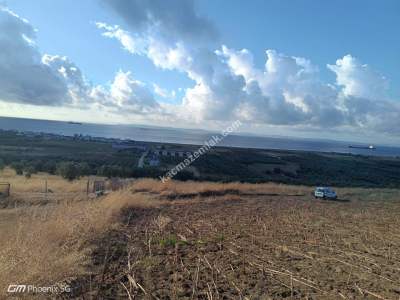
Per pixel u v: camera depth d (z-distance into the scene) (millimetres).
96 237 10547
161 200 24531
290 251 11062
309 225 17094
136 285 7195
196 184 34125
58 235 8812
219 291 7246
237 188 35469
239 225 16000
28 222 9172
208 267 8805
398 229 16938
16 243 6859
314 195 36656
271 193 36438
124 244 10664
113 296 6621
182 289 7105
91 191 24172
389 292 7824
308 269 9211
